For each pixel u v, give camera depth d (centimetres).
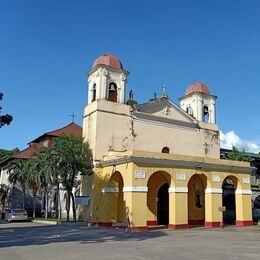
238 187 3303
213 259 1222
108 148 3319
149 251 1434
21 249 1477
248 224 3241
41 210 4716
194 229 2769
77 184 3447
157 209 3325
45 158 3534
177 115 3831
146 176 2745
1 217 4959
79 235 2183
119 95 3538
